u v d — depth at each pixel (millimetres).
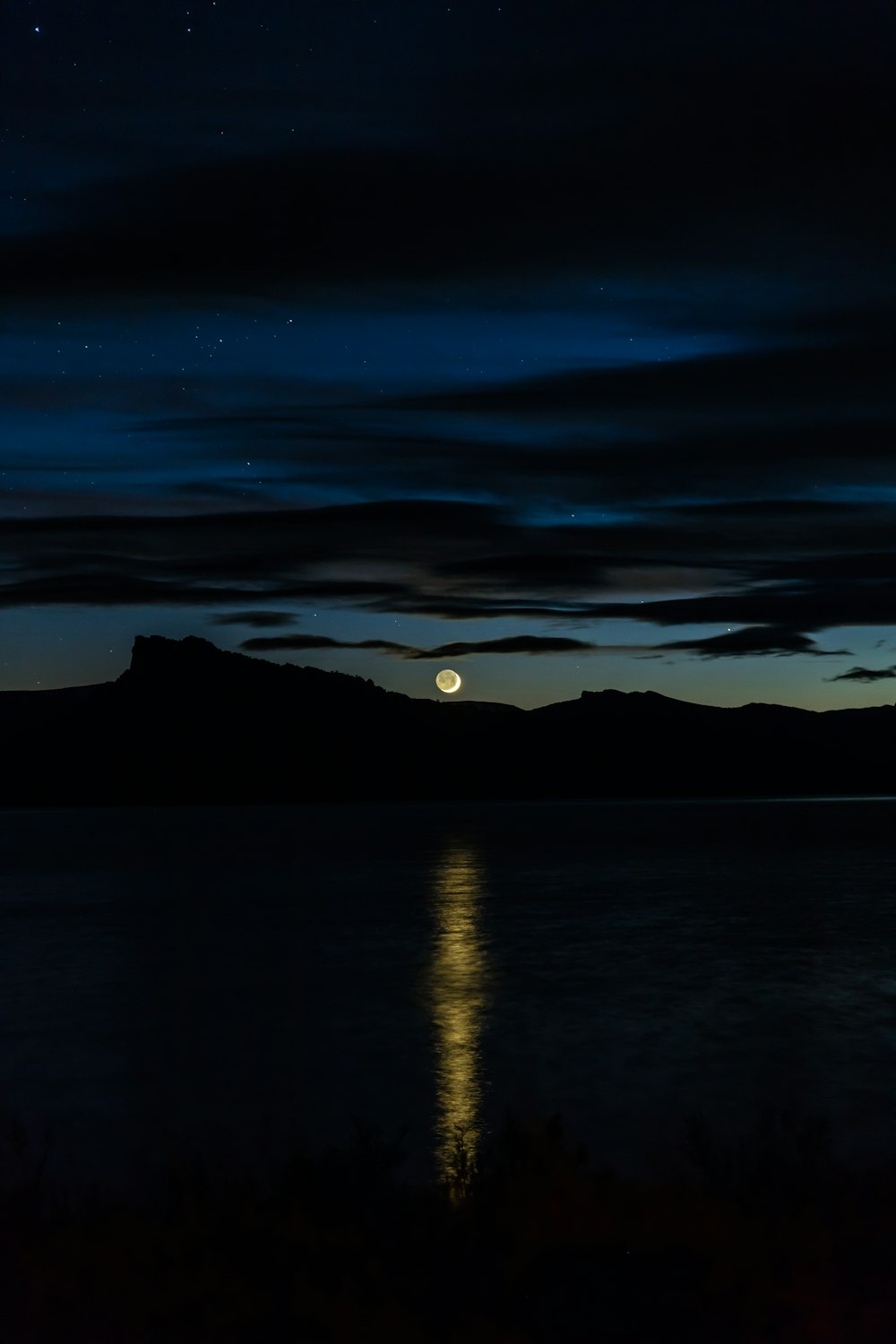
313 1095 10766
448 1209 4965
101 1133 9398
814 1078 11219
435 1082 11258
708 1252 4520
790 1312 4043
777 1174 5367
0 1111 10266
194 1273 4352
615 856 60531
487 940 24906
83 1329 4055
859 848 66375
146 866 57000
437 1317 4102
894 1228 4762
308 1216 4773
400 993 17422
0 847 81625
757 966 20312
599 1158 8414
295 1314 4094
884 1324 3941
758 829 96688
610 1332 3959
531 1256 4488
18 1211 5219
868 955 21812
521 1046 13109
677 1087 10906
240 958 22078
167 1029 14516
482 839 83875
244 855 65750
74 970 20516
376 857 61500
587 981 18531
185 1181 5461
